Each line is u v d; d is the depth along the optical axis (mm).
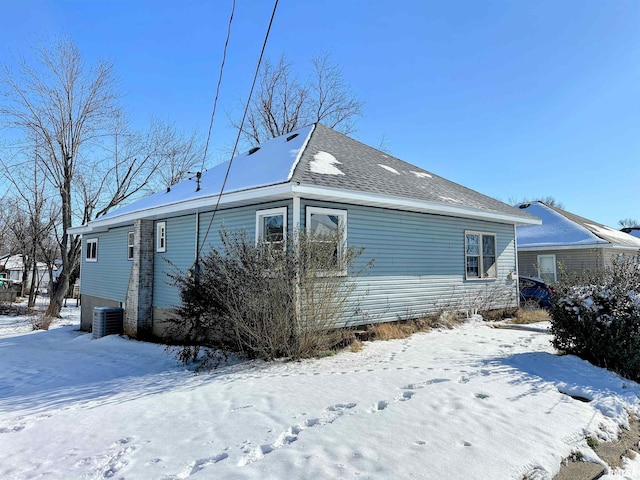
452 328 10680
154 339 11758
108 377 7234
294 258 7305
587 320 6793
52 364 8781
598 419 4621
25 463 3564
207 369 6957
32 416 4973
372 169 10742
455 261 11680
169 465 3295
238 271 7328
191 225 11008
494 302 12758
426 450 3504
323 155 10164
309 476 3033
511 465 3352
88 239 16922
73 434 4156
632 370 6223
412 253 10516
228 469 3152
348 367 6590
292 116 28688
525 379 5844
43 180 23062
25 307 23703
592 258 18781
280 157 10180
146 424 4258
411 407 4539
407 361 6980
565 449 3818
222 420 4238
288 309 7121
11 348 11453
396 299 10055
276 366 6773
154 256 12477
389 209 10055
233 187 9109
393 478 3039
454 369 6305
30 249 27734
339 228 8242
